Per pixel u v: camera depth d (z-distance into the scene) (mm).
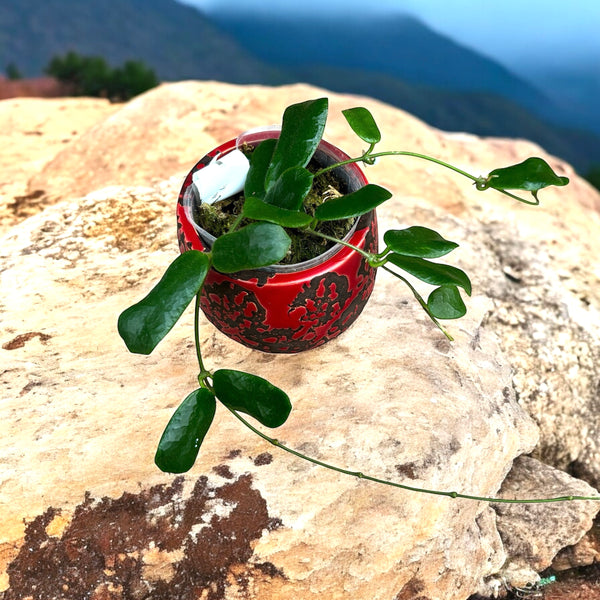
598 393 760
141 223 781
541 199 1170
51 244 759
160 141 996
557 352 756
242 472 566
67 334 665
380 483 560
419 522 554
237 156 534
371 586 541
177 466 454
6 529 547
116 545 542
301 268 514
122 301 692
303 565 537
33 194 973
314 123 499
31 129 1246
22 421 598
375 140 514
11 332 665
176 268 443
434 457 571
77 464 572
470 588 599
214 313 555
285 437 582
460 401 613
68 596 529
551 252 982
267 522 546
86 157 1019
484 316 722
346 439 578
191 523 547
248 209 452
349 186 558
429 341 655
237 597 531
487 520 639
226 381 465
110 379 629
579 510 666
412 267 475
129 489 562
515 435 646
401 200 873
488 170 1150
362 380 618
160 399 612
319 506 551
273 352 595
